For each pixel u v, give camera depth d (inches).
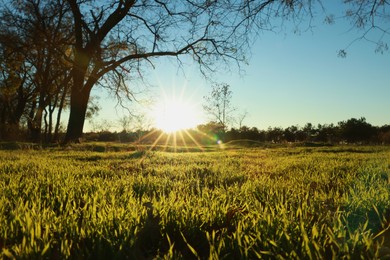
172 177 302.8
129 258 90.6
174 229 114.8
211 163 473.4
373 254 84.3
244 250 94.5
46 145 1182.9
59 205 157.6
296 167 387.2
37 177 259.4
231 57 1156.5
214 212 128.2
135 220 117.8
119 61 1376.7
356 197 163.5
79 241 100.0
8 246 98.8
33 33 1336.1
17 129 1895.9
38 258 85.3
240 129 2541.8
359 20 212.5
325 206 159.8
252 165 428.1
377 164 411.8
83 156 629.9
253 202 159.9
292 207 142.3
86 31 1382.9
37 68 1567.4
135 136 2431.1
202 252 105.9
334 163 435.8
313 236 94.7
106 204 147.6
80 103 1438.2
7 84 1936.5
